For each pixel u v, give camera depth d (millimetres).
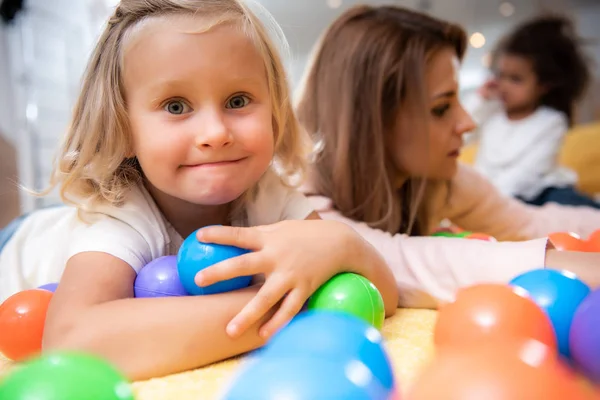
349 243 699
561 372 297
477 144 2879
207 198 733
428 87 1108
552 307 560
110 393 374
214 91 704
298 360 340
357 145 1119
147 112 718
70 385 363
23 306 667
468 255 819
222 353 593
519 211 1504
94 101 779
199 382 545
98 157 778
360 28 1146
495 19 3857
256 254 630
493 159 2416
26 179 2541
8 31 2545
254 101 756
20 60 2562
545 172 2277
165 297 618
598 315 463
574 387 286
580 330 475
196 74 691
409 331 703
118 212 764
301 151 985
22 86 2570
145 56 708
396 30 1118
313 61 1236
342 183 1130
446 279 821
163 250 796
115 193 778
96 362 410
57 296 632
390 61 1088
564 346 545
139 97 723
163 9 731
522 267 757
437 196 1248
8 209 2346
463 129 1156
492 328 484
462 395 271
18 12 2527
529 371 283
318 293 648
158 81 698
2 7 2508
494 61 2689
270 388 305
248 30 750
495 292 524
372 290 650
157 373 566
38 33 2658
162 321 576
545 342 494
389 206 1104
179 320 579
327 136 1158
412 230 1226
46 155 2688
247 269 619
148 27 716
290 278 624
